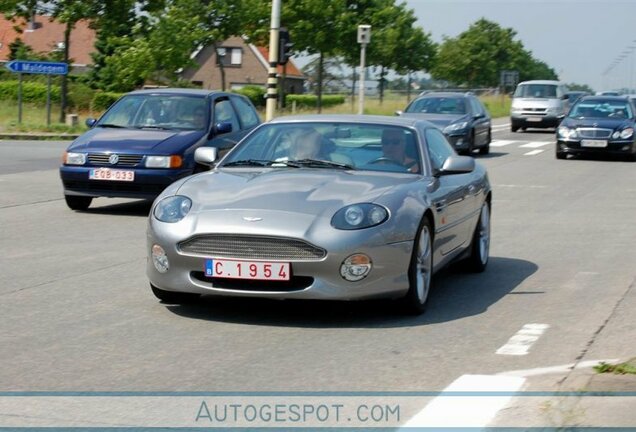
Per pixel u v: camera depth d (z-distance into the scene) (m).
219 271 8.88
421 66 82.75
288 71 119.88
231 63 116.38
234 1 61.69
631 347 8.32
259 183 9.63
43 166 26.86
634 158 33.09
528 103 52.38
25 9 46.41
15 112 54.44
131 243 14.26
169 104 18.88
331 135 10.73
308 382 7.24
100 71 77.44
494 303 10.24
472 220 11.64
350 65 77.44
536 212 18.73
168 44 57.84
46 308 9.73
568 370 7.54
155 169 17.19
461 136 32.84
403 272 9.10
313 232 8.76
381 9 77.12
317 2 64.50
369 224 8.88
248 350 8.16
